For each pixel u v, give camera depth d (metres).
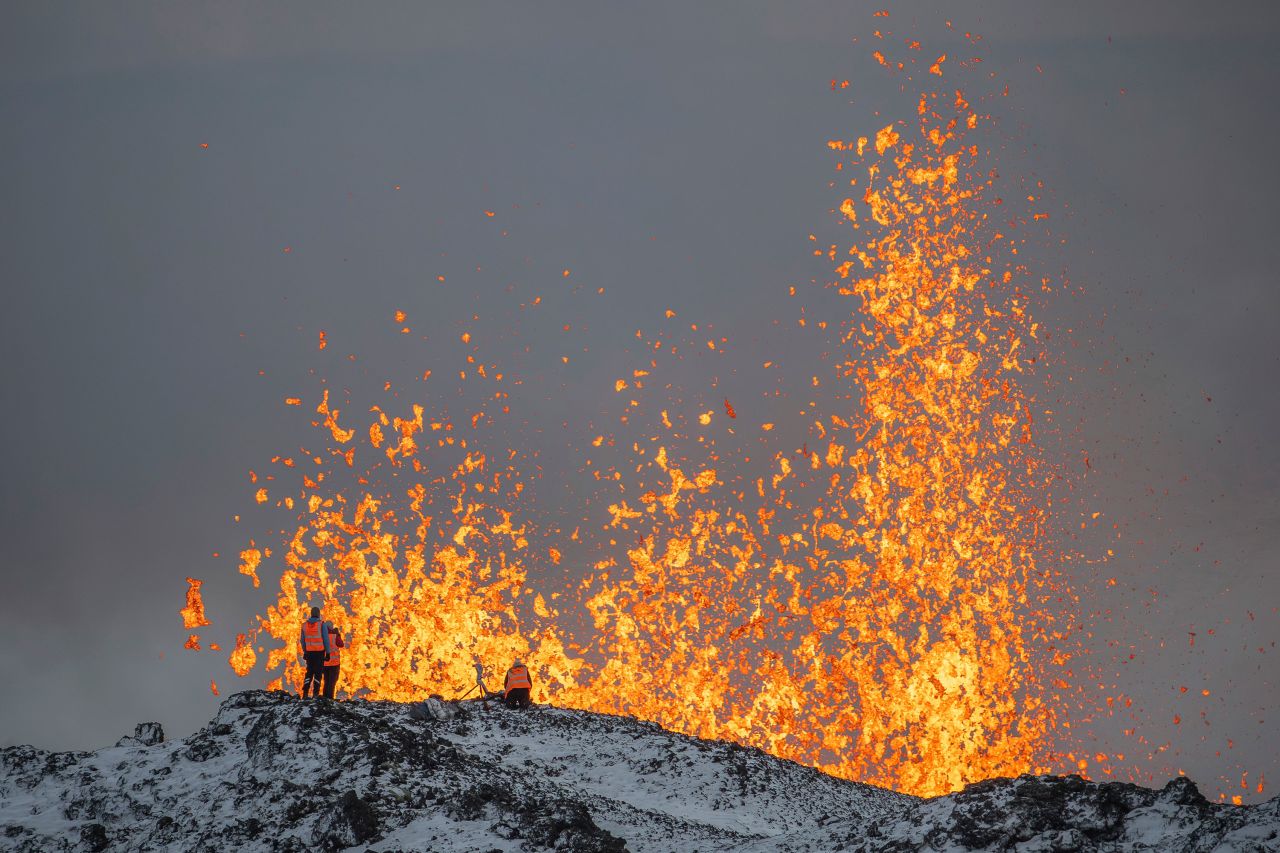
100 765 76.12
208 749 75.88
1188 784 55.88
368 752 71.69
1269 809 50.59
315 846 64.06
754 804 83.31
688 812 80.69
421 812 67.19
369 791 68.12
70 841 68.19
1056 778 58.75
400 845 63.53
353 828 64.31
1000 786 58.66
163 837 67.31
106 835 68.44
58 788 74.06
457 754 77.81
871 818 64.06
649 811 78.25
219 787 71.44
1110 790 57.03
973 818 56.62
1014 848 54.75
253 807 68.50
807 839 63.62
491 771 77.62
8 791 74.19
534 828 63.50
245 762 74.06
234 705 81.00
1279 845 47.53
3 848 67.56
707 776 86.69
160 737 81.00
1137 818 55.03
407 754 74.19
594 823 70.25
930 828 57.78
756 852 63.53
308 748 72.94
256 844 64.88
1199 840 50.75
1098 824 54.84
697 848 67.69
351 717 77.44
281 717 75.38
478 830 64.56
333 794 68.44
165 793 72.06
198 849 65.19
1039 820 55.53
